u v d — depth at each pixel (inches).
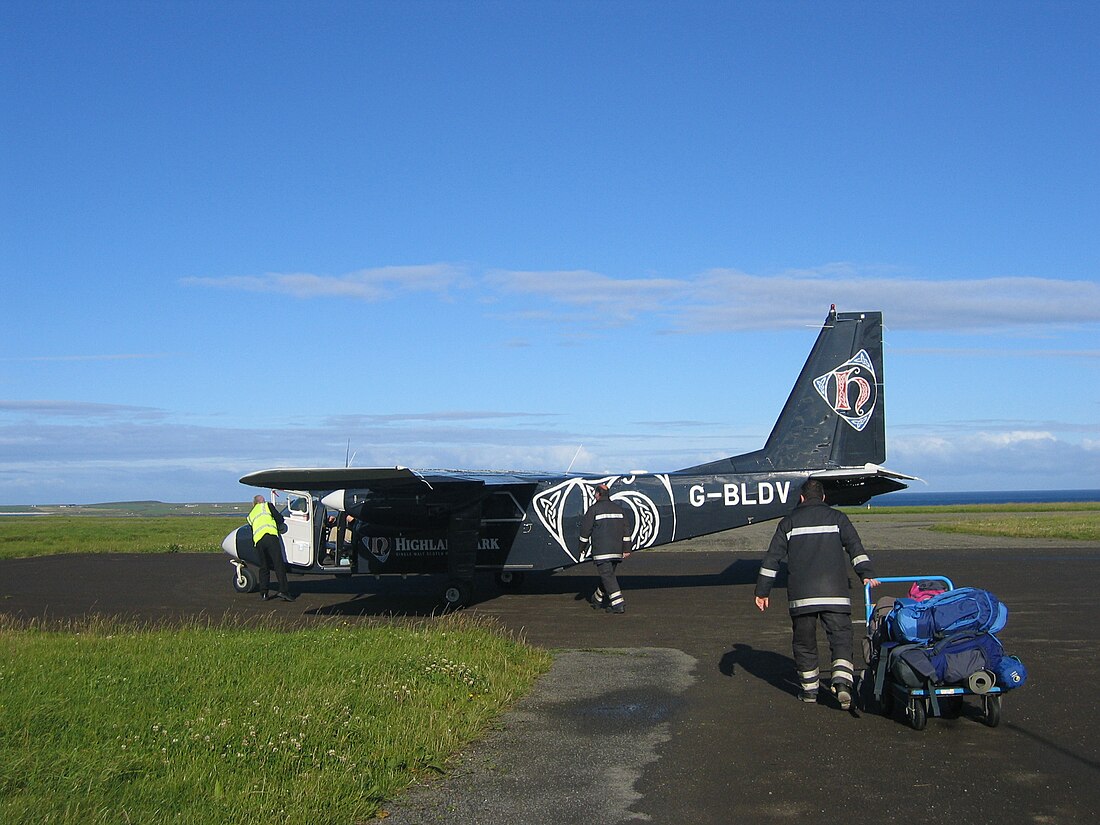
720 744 265.3
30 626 517.7
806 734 274.7
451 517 621.3
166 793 219.0
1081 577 672.4
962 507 2802.7
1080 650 398.6
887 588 642.8
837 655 299.3
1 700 307.0
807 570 303.0
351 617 567.2
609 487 636.1
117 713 293.1
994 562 789.2
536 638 467.2
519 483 627.8
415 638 425.4
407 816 210.2
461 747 264.5
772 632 469.4
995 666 271.9
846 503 650.8
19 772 231.9
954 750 255.8
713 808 212.8
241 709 296.4
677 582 714.8
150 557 1034.7
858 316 648.4
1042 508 2586.1
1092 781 227.9
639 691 335.3
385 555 652.7
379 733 270.1
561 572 804.6
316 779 229.0
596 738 273.3
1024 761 244.8
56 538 1441.9
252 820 201.9
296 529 668.7
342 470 518.3
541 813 211.0
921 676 271.9
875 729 279.3
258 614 586.6
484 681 338.3
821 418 645.3
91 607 626.2
